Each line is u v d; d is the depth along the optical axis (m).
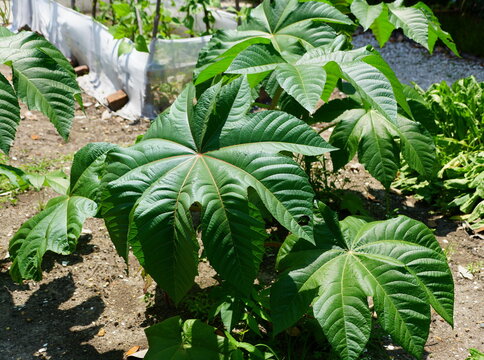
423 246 2.17
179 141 2.07
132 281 3.02
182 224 1.89
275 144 1.97
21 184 3.29
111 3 6.16
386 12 3.16
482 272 3.22
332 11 2.79
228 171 1.95
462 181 3.84
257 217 1.87
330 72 2.27
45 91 2.18
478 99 4.41
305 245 2.22
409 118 3.27
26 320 2.70
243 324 2.63
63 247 2.32
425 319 1.98
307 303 2.04
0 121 2.13
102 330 2.65
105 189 1.97
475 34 8.27
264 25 2.90
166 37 5.92
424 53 7.77
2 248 3.21
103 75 5.59
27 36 2.25
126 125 5.03
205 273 3.06
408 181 4.13
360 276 2.07
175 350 2.18
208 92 2.12
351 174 4.35
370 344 2.59
